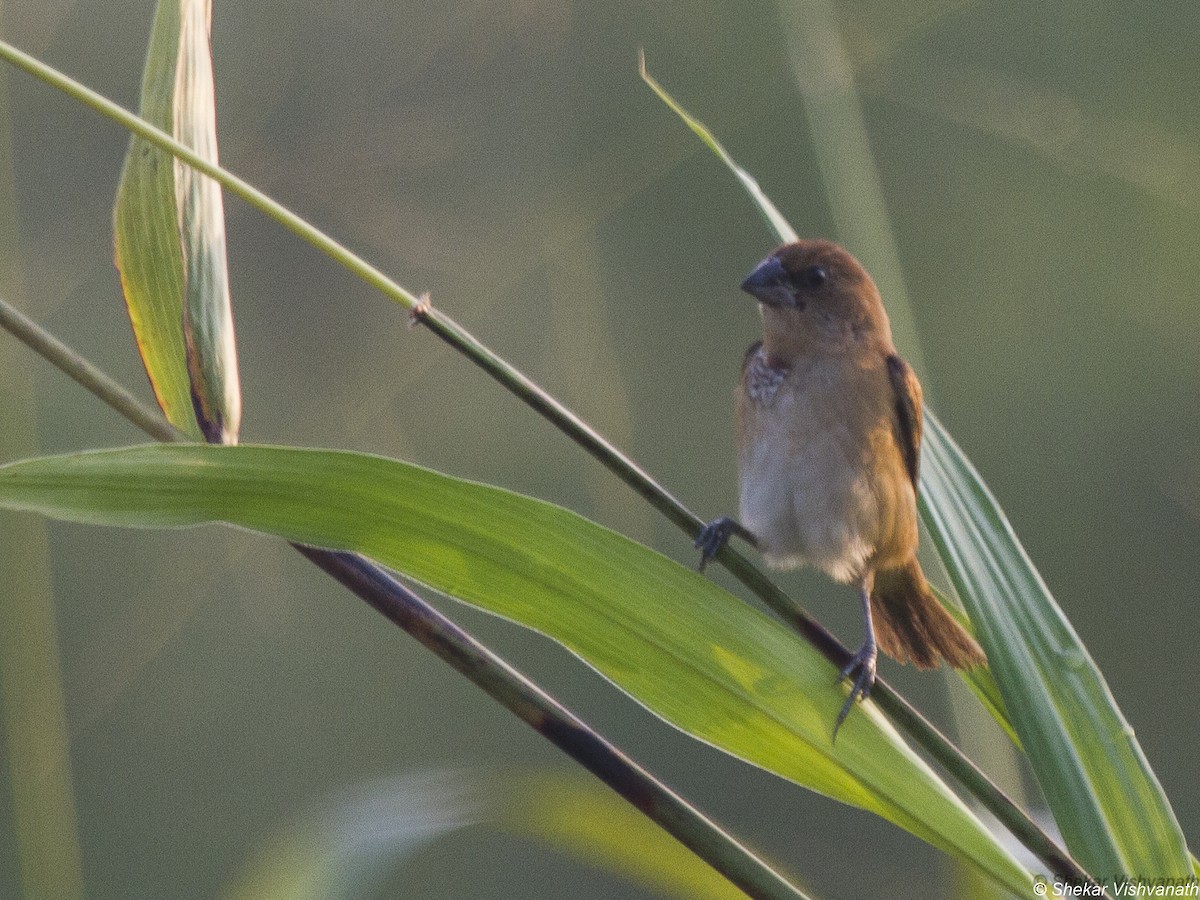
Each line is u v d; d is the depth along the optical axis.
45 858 4.84
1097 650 13.84
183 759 13.66
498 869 12.66
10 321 3.50
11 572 4.92
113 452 3.41
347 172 12.55
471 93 12.70
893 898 12.00
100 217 13.08
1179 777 13.31
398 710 13.95
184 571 12.65
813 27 5.61
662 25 12.26
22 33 12.37
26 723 4.86
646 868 4.52
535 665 14.03
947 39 12.59
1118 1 12.70
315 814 4.10
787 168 13.37
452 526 3.63
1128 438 14.08
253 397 13.08
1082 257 13.93
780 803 12.88
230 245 13.12
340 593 14.05
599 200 11.22
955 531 4.14
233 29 12.91
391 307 13.16
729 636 3.82
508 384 3.53
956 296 14.28
